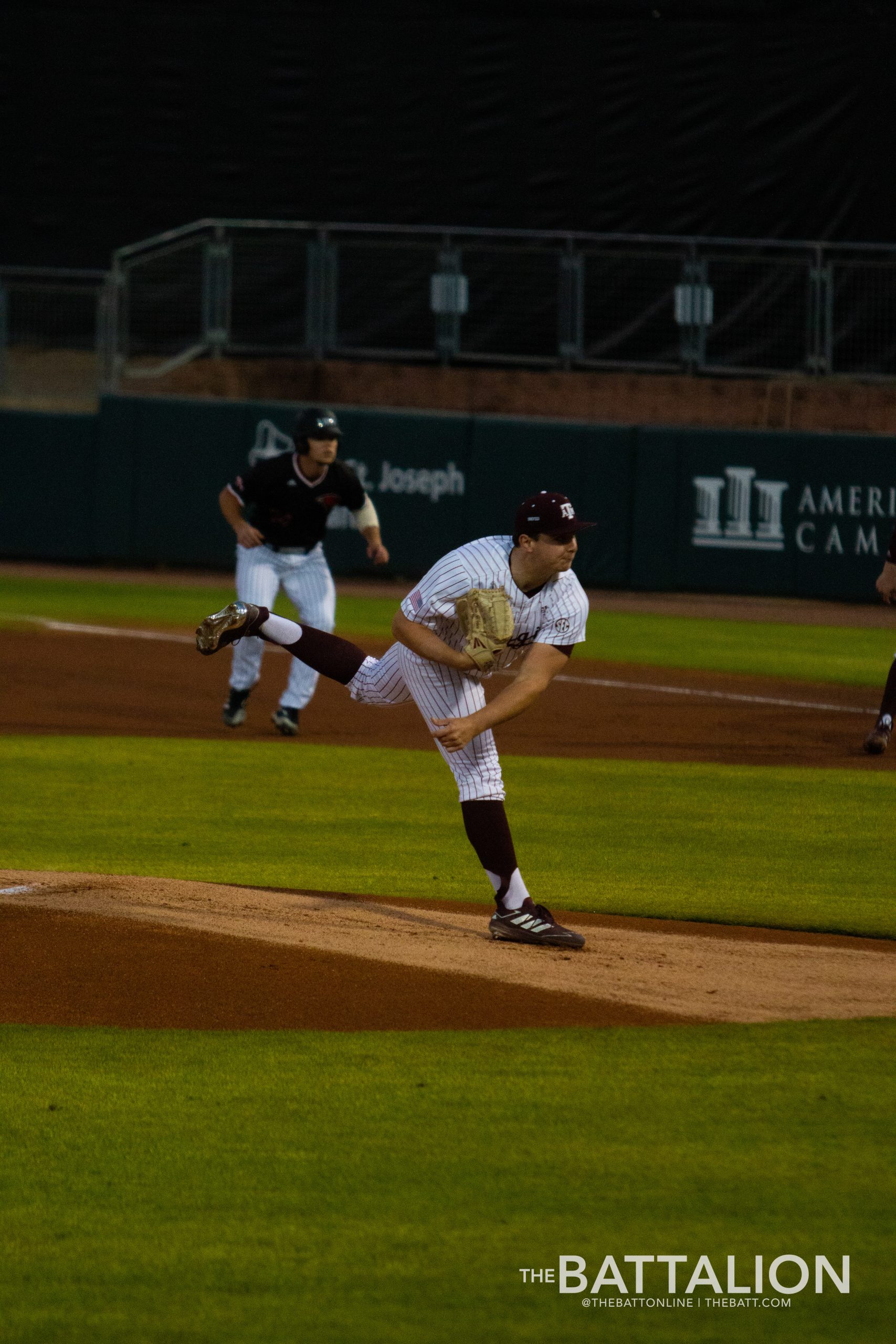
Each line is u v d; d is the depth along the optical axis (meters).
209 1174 12.20
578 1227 11.34
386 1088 13.97
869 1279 10.65
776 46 71.81
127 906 19.17
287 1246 11.06
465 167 75.12
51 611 54.66
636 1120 13.23
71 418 68.44
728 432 62.47
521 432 64.56
